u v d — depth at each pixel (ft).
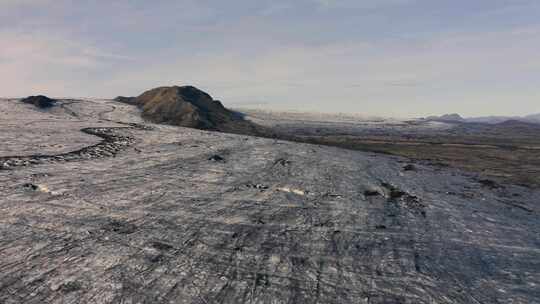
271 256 39.86
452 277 37.76
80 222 45.44
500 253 44.88
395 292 34.19
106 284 32.48
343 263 39.37
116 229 44.06
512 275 39.14
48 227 43.45
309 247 42.78
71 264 35.50
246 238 44.04
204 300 31.09
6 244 38.70
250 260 38.63
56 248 38.55
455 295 34.22
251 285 33.88
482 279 37.81
